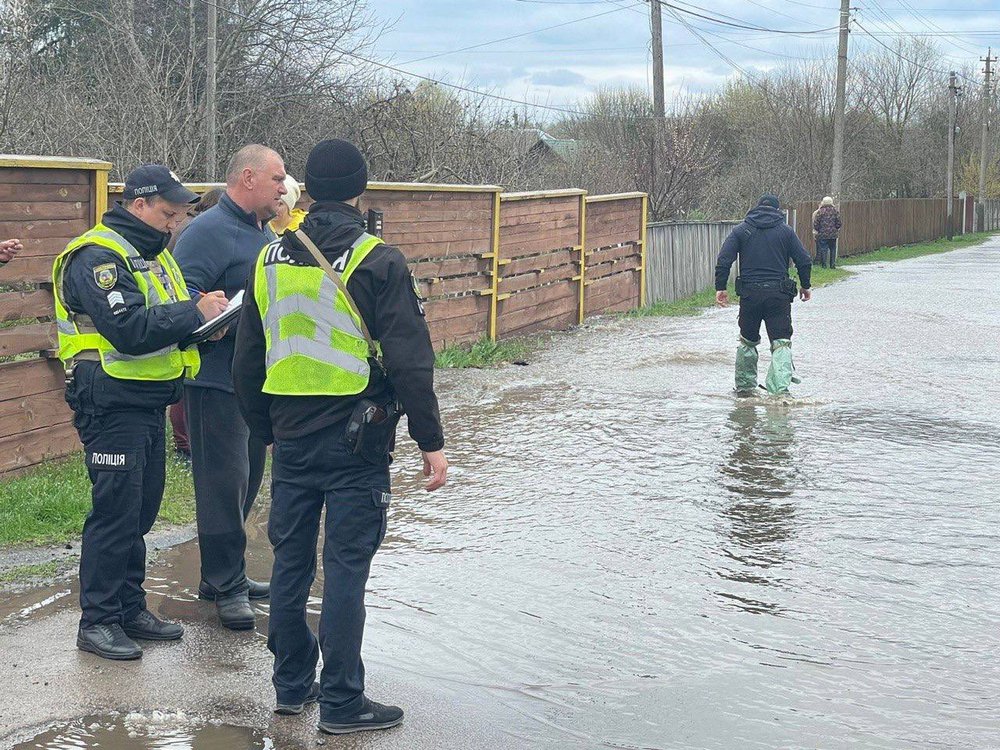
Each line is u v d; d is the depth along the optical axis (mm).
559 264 15492
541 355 12945
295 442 3846
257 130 20969
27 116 16734
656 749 3771
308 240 3850
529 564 5652
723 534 6172
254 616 4836
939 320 16594
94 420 4293
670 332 15320
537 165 24000
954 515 6570
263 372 4027
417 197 11508
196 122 19500
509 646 4648
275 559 3967
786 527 6309
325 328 3791
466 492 6984
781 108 52562
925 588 5383
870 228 40656
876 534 6195
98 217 7188
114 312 4141
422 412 3779
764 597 5242
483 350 12477
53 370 6957
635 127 29266
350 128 20578
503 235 13594
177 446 7215
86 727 3803
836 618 5004
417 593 5234
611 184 25922
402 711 3986
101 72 19594
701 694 4219
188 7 20766
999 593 5332
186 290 4633
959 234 56031
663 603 5152
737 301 20594
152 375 4293
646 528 6266
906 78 64438
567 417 9312
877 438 8594
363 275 3779
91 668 4262
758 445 8320
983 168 64750
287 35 21141
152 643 4566
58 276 4312
